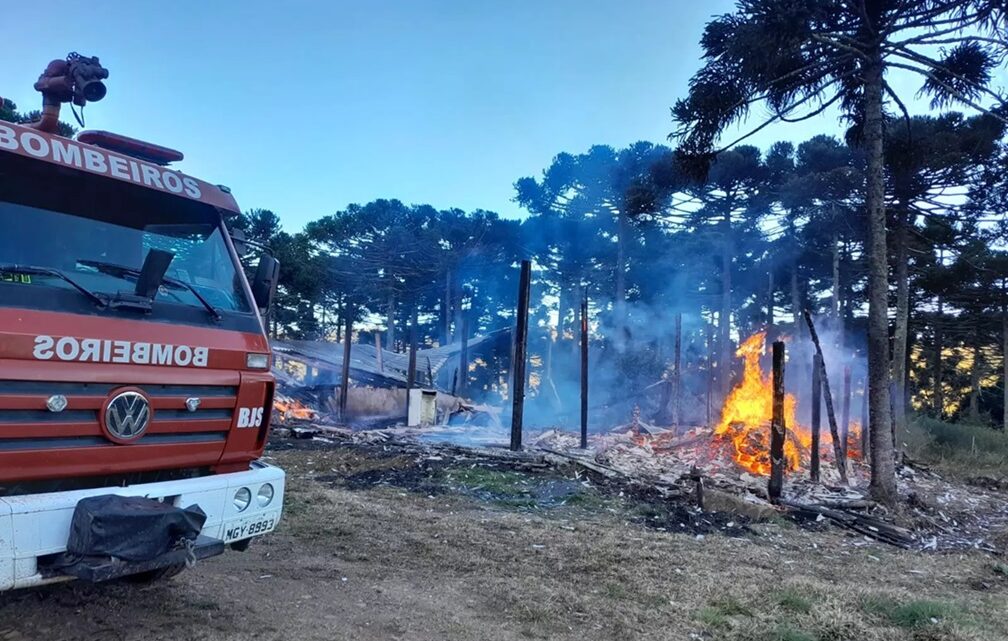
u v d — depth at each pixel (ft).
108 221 13.58
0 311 10.68
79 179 13.26
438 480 32.68
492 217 130.11
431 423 60.44
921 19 35.81
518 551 21.36
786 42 35.27
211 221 15.38
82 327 11.46
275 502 14.03
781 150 89.40
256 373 14.30
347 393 65.82
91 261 13.02
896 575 22.16
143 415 12.07
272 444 41.32
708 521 28.37
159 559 11.16
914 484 43.65
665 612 16.56
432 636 14.14
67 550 10.61
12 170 12.37
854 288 111.55
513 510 28.30
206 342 13.29
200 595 15.19
